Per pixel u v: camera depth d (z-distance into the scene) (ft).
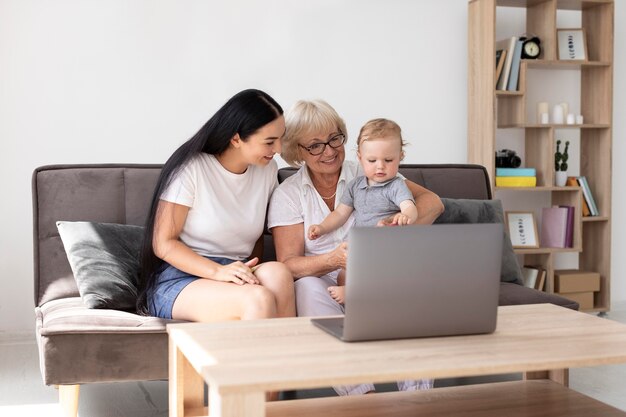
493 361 5.17
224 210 8.23
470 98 14.62
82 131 12.74
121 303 8.20
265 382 4.71
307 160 8.74
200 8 13.21
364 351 5.42
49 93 12.54
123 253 8.69
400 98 14.44
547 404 6.61
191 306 7.59
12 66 12.35
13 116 12.39
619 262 15.85
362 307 5.61
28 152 12.50
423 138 14.62
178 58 13.15
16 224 12.50
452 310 5.80
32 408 9.22
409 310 5.70
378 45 14.25
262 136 8.04
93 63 12.73
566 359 5.25
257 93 8.18
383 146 8.35
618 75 15.72
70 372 7.23
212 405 4.83
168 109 13.15
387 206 8.43
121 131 12.94
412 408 6.48
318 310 7.89
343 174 8.94
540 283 14.47
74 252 8.48
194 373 6.50
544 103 14.82
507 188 14.16
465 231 5.72
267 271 7.66
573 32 14.94
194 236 8.24
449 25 14.65
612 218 15.83
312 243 8.70
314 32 13.88
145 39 12.97
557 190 14.99
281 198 8.76
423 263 5.66
